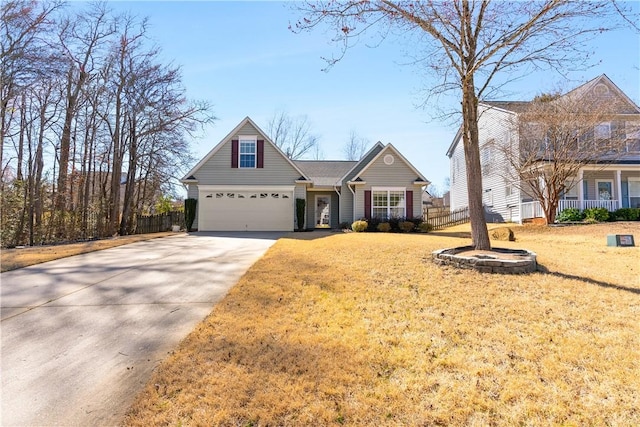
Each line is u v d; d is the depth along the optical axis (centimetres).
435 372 329
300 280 649
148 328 456
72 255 1017
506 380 312
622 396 285
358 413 271
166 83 2108
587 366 334
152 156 2269
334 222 2220
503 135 2027
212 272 756
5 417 277
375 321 455
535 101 1730
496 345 381
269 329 434
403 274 669
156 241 1336
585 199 1961
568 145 1602
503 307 497
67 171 1897
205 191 1809
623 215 1691
